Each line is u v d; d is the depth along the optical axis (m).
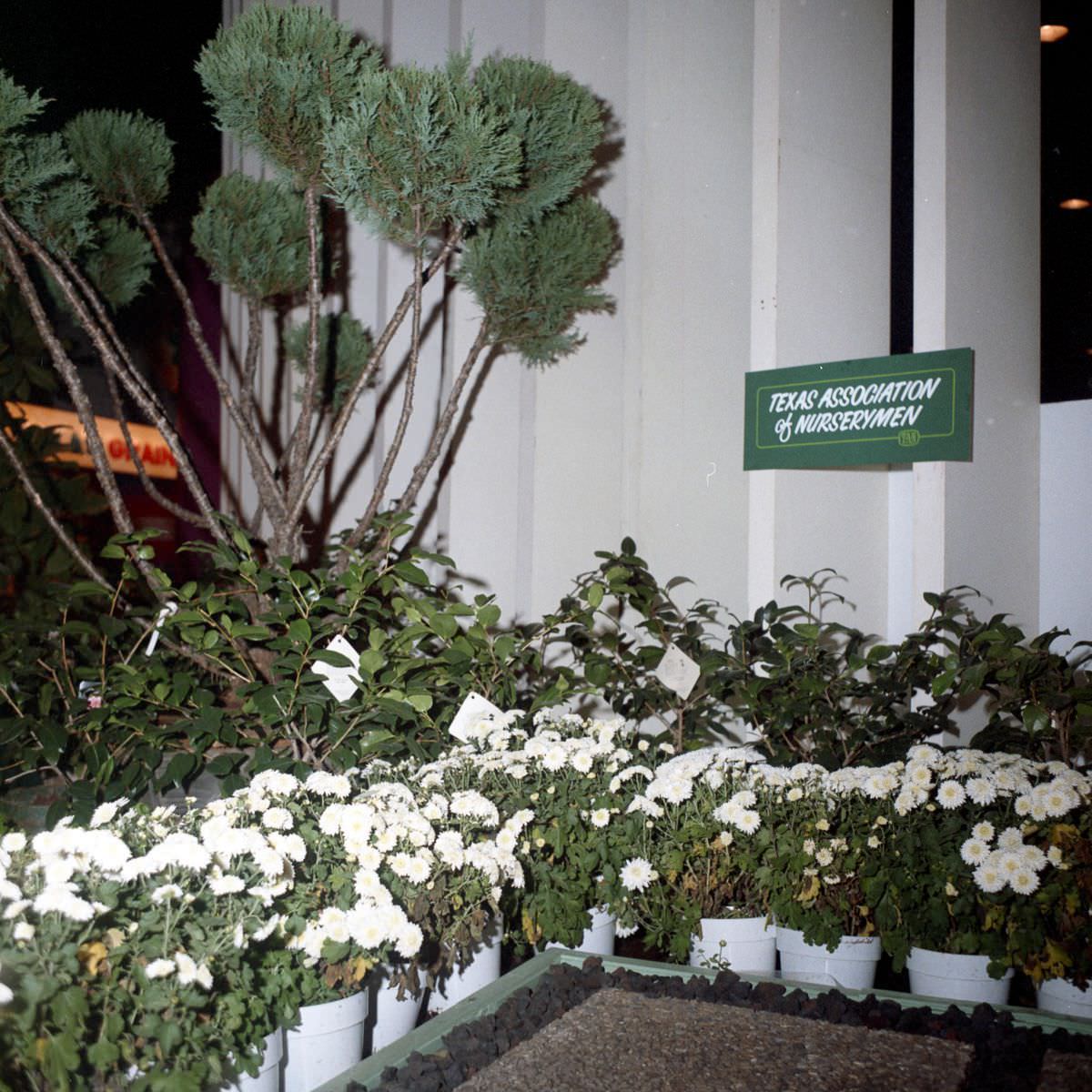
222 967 1.98
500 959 2.84
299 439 4.02
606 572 4.19
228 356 6.01
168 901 1.96
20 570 3.94
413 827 2.46
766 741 3.72
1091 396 4.96
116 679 3.43
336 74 3.57
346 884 2.37
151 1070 1.87
